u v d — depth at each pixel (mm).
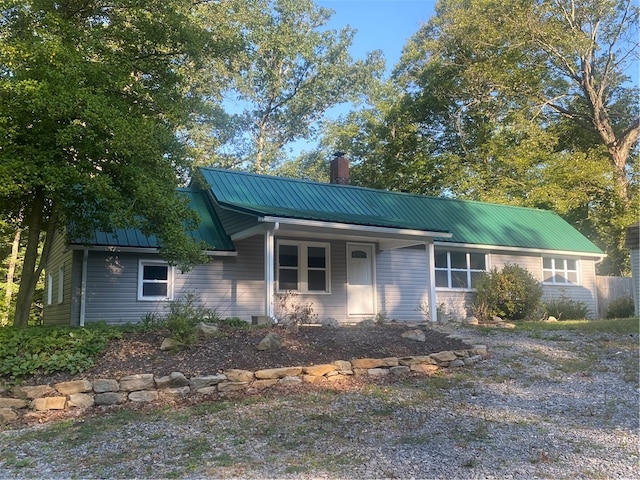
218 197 14523
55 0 9617
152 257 13812
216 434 6133
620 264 29453
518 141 28781
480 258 19359
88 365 7879
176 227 9320
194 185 16828
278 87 35656
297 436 6059
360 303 16734
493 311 16766
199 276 14359
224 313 14484
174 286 14023
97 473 5008
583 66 27672
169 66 11312
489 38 26328
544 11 25672
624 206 26109
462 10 27562
